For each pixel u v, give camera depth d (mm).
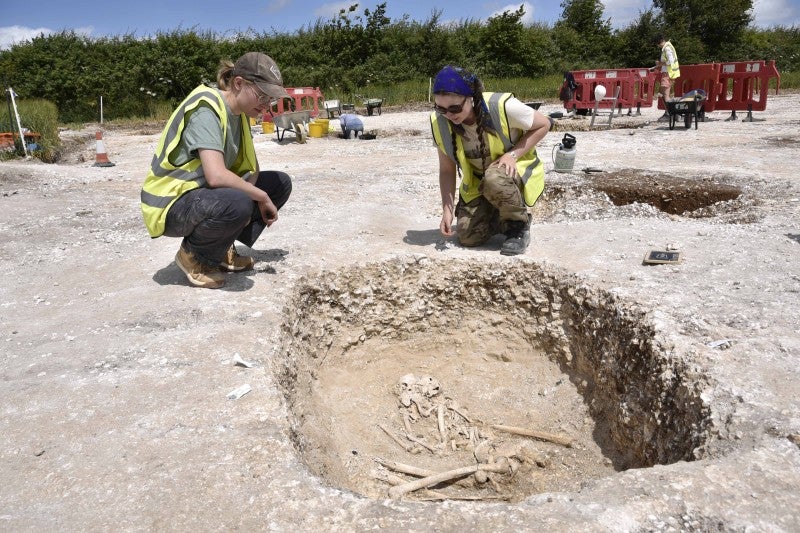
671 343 2979
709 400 2531
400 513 1920
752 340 2896
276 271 4113
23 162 11055
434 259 4367
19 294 3984
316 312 4105
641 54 29016
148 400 2605
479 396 4020
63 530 1886
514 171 3959
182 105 3451
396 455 3469
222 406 2545
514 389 4027
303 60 25062
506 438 3605
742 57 30797
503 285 4273
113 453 2254
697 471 2061
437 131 4066
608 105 15711
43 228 5582
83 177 8430
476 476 3215
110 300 3756
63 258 4691
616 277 3855
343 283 4227
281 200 4117
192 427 2400
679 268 3957
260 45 24859
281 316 3504
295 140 12211
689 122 11367
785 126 11250
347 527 1868
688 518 1852
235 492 2031
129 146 13156
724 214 5539
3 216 6070
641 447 3016
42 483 2104
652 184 6379
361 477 3174
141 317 3461
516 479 3262
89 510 1970
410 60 26375
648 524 1839
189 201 3469
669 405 2824
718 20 30812
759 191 5895
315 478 2125
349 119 12547
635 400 3133
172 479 2102
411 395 3967
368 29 25812
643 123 12703
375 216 5480
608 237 4691
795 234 4535
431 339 4395
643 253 4293
